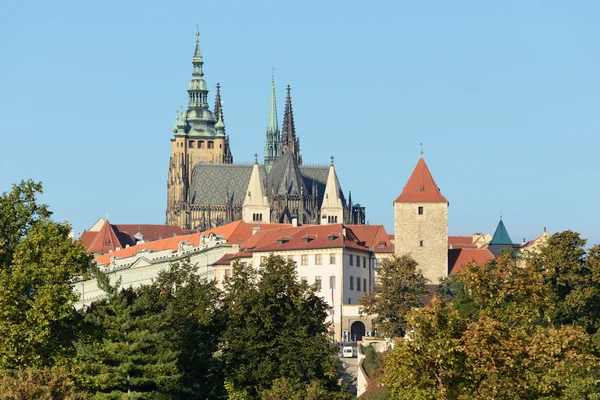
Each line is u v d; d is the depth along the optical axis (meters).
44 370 179.50
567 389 179.50
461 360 157.12
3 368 198.75
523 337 160.25
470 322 165.50
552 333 161.00
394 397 170.12
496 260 176.00
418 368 158.38
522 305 172.62
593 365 161.00
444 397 155.62
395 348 160.50
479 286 174.38
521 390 156.50
